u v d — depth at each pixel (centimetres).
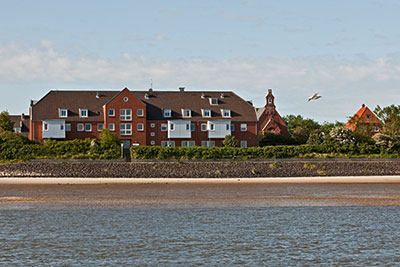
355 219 3784
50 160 7888
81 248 2952
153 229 3425
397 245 3041
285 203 4566
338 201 4703
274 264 2673
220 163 7750
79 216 3888
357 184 6269
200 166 7612
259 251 2905
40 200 4722
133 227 3491
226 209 4225
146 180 6600
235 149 8431
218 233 3316
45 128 9731
